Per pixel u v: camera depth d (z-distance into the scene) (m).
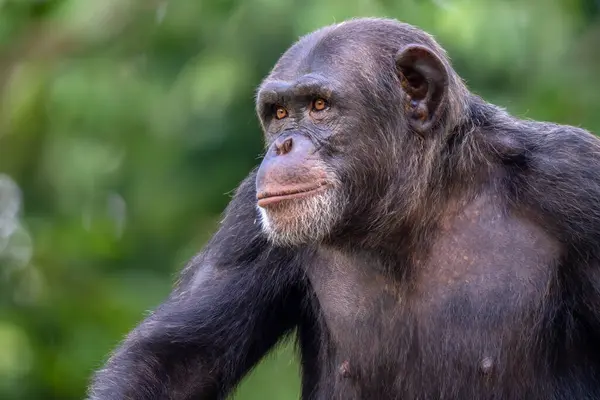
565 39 36.81
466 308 20.80
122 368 21.47
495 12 35.41
